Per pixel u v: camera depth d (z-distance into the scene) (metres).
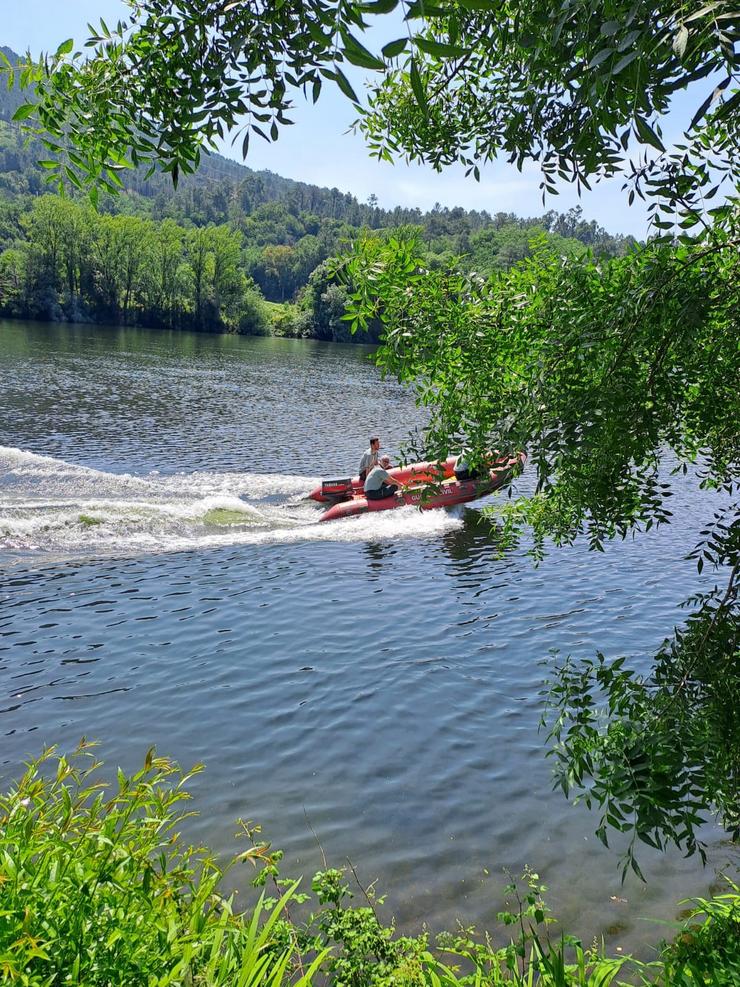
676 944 3.87
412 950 3.56
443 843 5.77
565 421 2.79
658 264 2.62
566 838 5.86
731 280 2.66
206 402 29.09
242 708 7.73
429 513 15.41
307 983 2.42
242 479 17.23
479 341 3.39
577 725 2.89
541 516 3.88
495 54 2.88
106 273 84.62
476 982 3.16
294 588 11.35
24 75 2.44
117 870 2.48
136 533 13.34
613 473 2.97
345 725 7.47
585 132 2.15
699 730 2.62
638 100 1.72
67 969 2.13
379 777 6.63
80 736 7.07
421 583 11.80
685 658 2.86
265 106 2.25
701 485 3.72
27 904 2.14
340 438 23.50
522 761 6.94
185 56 2.31
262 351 59.66
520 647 9.48
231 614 10.23
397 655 9.16
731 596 2.86
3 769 6.45
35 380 31.05
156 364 42.00
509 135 2.77
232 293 89.31
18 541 12.44
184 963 2.23
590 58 1.89
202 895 2.61
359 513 15.14
